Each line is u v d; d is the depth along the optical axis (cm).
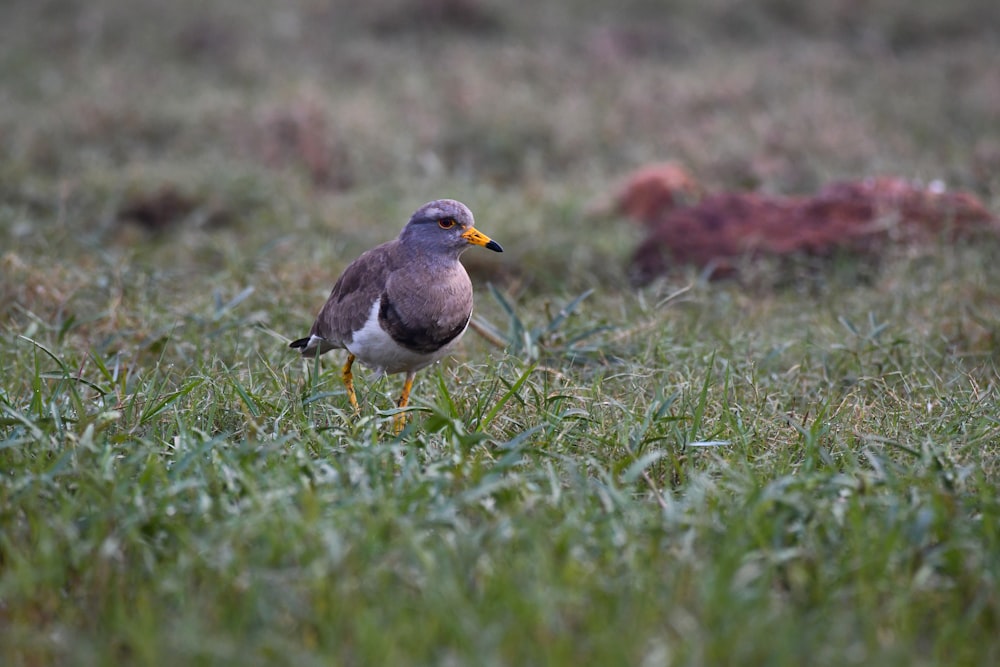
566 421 945
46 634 667
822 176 2023
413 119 2414
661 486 873
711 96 2566
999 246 1499
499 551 703
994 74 2656
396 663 593
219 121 2359
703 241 1570
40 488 788
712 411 999
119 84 2616
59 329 1185
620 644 601
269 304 1345
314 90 2573
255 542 716
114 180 1930
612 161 2247
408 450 865
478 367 1105
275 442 859
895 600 664
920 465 836
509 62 2845
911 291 1352
